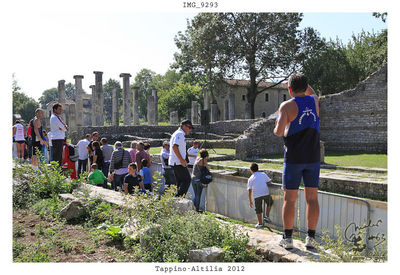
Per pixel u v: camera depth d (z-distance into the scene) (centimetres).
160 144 2453
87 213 622
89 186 809
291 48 3334
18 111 6144
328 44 3488
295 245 428
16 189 738
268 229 705
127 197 627
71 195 729
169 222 490
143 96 7662
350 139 2327
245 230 502
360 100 2281
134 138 2591
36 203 699
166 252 443
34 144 959
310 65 3375
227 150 2105
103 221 595
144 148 1033
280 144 2058
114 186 999
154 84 7625
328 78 3262
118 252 470
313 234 409
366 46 3428
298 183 397
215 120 3878
